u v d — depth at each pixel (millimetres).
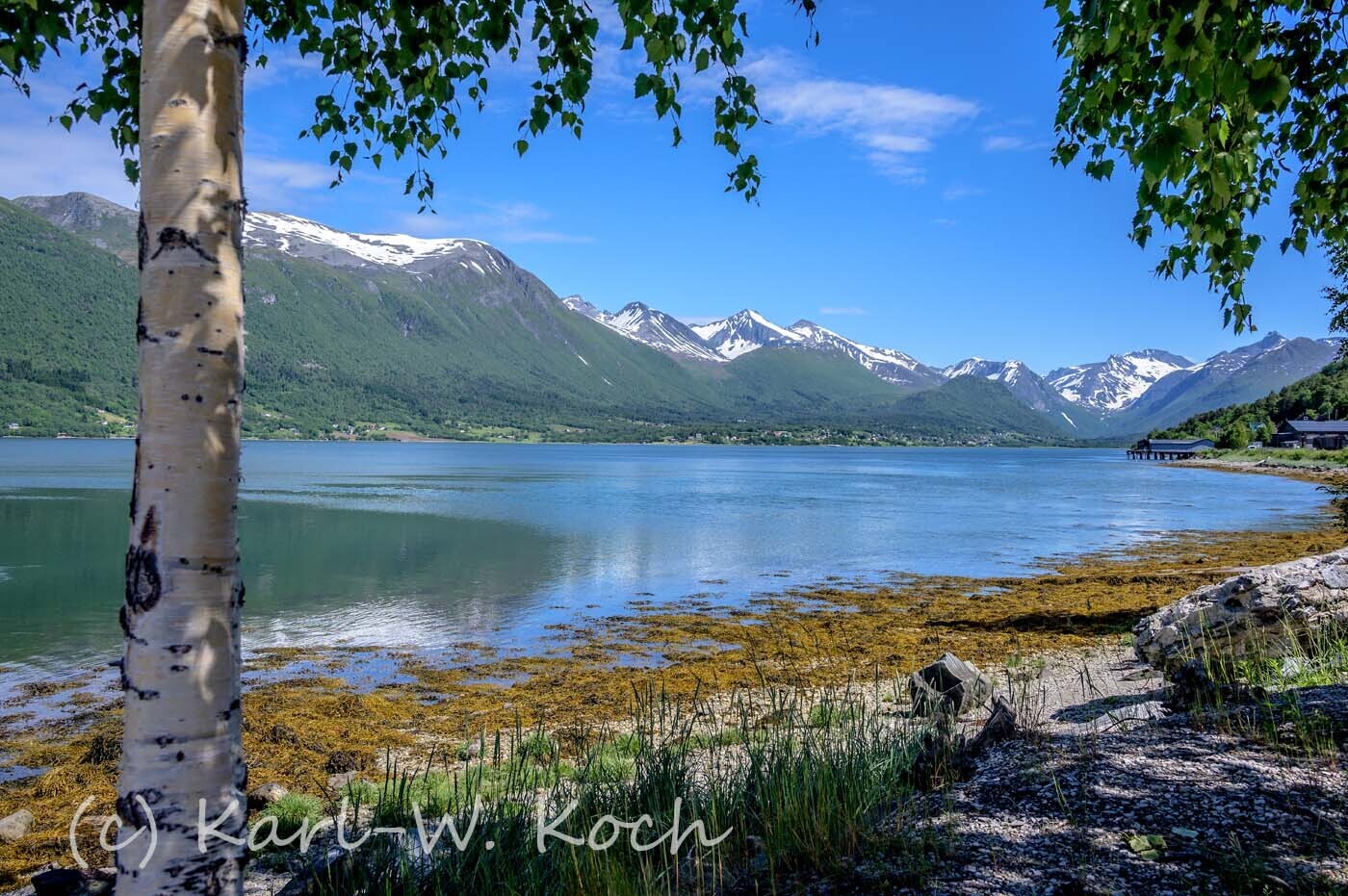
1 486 59406
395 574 25984
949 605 20938
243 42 2893
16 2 4582
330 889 4516
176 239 2684
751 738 7340
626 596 22688
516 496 60719
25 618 18906
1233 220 4758
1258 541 34469
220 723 2744
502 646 16828
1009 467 144875
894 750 5984
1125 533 38562
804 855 4457
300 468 103562
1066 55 4855
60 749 10570
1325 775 4566
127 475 72438
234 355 2803
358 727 11312
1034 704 9461
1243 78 3416
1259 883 3502
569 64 5215
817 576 26109
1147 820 4246
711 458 186375
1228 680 7742
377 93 5672
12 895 6230
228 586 2779
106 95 5062
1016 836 4262
